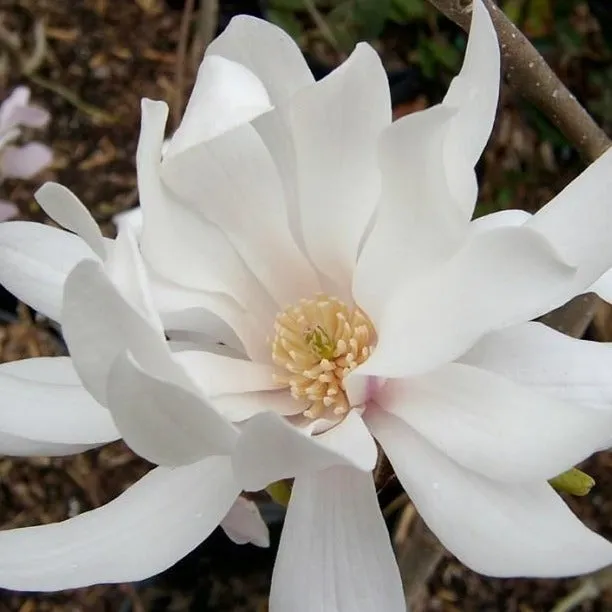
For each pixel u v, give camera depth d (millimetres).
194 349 251
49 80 554
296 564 234
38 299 251
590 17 559
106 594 448
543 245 211
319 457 211
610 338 476
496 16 244
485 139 225
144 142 227
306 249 251
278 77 237
